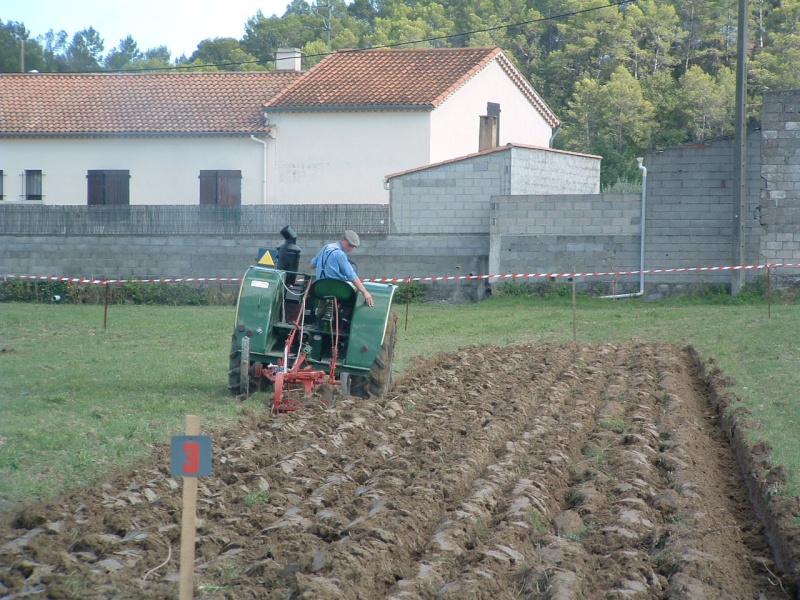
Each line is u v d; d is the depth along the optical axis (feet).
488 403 133.18
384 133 372.17
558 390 142.92
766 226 279.90
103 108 400.67
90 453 98.02
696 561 73.10
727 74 643.04
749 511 92.79
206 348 185.68
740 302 273.54
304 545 74.38
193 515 58.54
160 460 97.76
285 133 379.55
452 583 68.33
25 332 214.48
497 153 316.19
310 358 134.00
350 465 98.53
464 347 194.18
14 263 337.93
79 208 342.03
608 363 174.19
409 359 172.55
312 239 321.93
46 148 392.27
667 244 286.46
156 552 72.64
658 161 285.23
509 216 298.15
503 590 68.64
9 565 68.44
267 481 91.04
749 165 280.51
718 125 625.00
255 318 131.75
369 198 375.45
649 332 216.95
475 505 84.43
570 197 293.64
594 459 103.09
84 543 72.43
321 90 383.24
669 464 101.19
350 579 68.33
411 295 310.65
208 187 384.06
